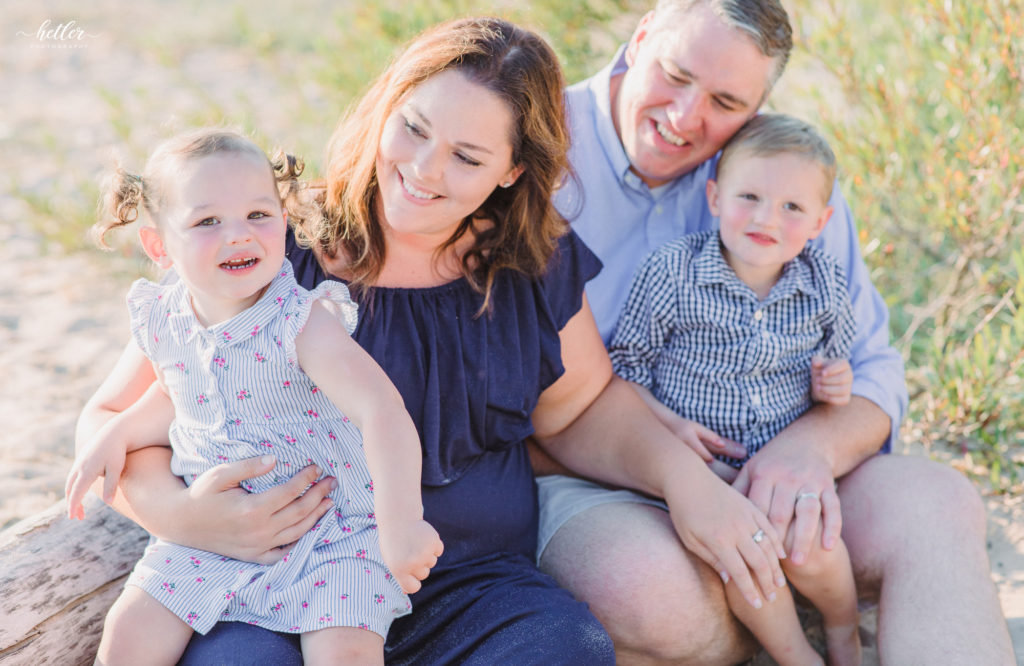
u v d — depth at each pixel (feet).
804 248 9.27
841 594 7.89
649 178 9.52
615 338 9.18
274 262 6.53
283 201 7.00
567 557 7.86
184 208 6.32
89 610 7.47
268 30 26.76
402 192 6.93
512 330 7.49
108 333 14.06
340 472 6.90
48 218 16.81
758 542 7.47
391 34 16.14
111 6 33.09
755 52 8.47
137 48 28.04
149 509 6.80
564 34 15.80
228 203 6.32
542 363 7.71
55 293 15.25
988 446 11.12
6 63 27.12
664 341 9.14
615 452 8.27
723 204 8.92
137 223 16.69
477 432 7.46
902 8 15.11
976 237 12.31
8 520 9.84
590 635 6.72
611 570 7.58
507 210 7.41
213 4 32.09
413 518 5.98
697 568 7.70
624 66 9.44
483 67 6.76
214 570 6.60
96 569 7.53
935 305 12.57
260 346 6.60
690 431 8.61
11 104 23.76
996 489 10.35
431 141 6.73
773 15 8.52
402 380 7.25
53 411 12.03
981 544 7.86
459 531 7.48
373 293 7.32
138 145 18.19
